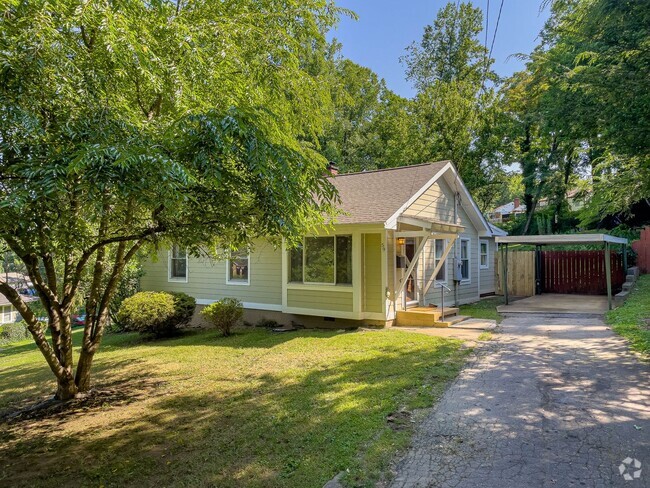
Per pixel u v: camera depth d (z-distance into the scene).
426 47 27.14
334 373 6.09
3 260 5.51
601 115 6.43
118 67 4.02
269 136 4.37
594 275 14.95
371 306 9.89
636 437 3.53
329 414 4.45
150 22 4.46
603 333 7.63
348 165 27.75
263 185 4.01
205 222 4.47
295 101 6.25
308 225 5.95
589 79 6.20
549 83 10.80
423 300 11.55
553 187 22.75
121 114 3.76
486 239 16.70
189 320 11.84
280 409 4.77
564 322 9.20
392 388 5.12
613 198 9.04
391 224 9.17
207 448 3.97
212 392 5.79
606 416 3.97
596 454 3.28
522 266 15.96
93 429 4.82
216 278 12.90
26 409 5.82
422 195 11.45
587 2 6.38
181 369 7.32
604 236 10.07
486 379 5.32
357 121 29.66
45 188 2.85
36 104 3.27
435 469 3.19
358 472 3.20
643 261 16.31
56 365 5.92
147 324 10.68
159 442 4.25
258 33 5.63
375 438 3.77
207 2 5.49
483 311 11.83
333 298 10.19
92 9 3.49
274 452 3.72
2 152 3.14
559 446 3.44
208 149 3.45
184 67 4.61
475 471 3.12
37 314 12.73
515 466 3.17
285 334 9.88
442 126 23.33
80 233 3.93
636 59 5.82
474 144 23.75
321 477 3.19
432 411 4.34
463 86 23.92
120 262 6.30
